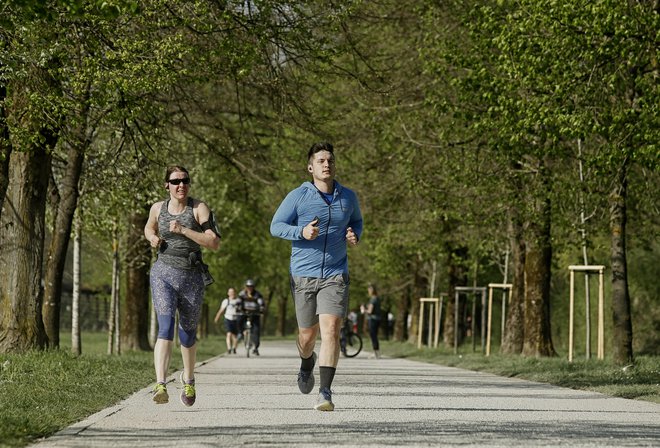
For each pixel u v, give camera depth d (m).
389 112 38.22
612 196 30.05
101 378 21.05
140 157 32.16
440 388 22.17
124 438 11.70
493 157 35.34
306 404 17.02
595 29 23.75
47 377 19.75
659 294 48.56
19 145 22.77
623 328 29.66
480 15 29.47
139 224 45.72
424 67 35.84
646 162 24.86
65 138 24.73
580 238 37.50
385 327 102.50
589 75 25.47
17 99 23.81
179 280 13.88
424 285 70.25
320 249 14.12
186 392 14.41
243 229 68.06
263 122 34.31
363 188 46.22
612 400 19.06
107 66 23.55
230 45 25.80
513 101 27.14
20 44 20.75
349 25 31.17
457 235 47.84
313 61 29.47
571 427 13.60
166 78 23.75
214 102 34.31
